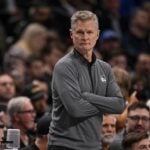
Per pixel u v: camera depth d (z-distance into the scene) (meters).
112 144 20.00
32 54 31.23
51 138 16.53
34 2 35.09
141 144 18.39
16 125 22.11
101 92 16.61
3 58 32.75
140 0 37.47
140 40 34.75
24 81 28.92
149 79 29.12
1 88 26.14
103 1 34.91
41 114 23.89
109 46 31.86
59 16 34.31
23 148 19.80
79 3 34.47
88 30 16.30
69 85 16.27
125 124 21.19
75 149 16.30
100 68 16.70
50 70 30.25
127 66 32.44
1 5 35.81
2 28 34.56
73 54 16.52
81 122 16.38
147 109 20.95
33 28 32.00
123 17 36.22
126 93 22.05
